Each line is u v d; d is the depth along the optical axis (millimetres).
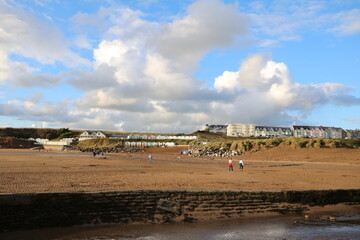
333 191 19938
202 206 16594
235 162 54469
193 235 13188
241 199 17812
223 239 12734
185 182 22812
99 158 61844
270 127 180875
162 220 15078
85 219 14414
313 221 15922
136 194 16500
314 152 60406
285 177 28312
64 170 30922
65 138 171250
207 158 69438
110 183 21047
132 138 154375
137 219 14914
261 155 64688
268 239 12828
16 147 145750
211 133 181000
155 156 80062
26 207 13984
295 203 18672
